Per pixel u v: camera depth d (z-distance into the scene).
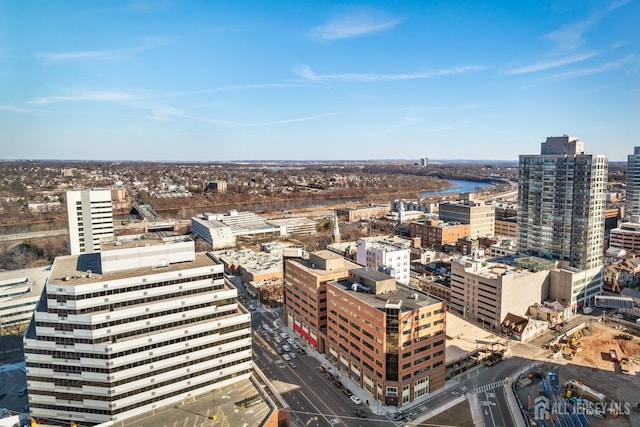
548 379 136.12
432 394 133.25
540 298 196.75
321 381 143.00
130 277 112.50
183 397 119.44
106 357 108.25
